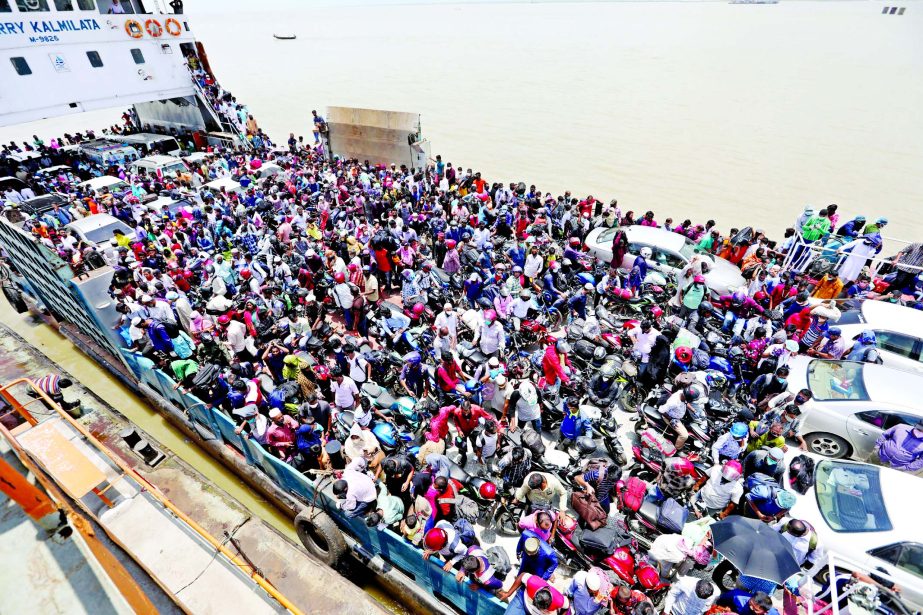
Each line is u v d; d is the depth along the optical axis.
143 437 7.85
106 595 3.45
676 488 6.26
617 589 5.00
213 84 23.91
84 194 16.86
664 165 23.19
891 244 16.25
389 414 7.95
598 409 7.64
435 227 13.55
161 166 19.66
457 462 7.30
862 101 35.41
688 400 7.21
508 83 43.62
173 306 9.59
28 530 3.78
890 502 5.69
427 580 5.68
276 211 15.27
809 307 9.49
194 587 4.70
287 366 8.13
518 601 4.80
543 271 11.78
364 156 22.06
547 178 21.77
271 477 7.24
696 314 9.63
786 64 51.75
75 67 18.70
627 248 11.91
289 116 33.91
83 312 9.37
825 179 21.33
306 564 5.83
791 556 4.97
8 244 10.95
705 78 43.94
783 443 6.95
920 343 8.41
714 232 12.29
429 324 10.24
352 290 10.28
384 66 56.25
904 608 4.59
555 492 6.08
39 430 4.98
